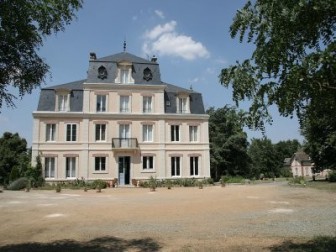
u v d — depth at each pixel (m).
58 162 39.19
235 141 56.31
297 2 5.73
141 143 41.12
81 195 26.55
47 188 34.69
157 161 41.31
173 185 38.88
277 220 13.30
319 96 6.17
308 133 41.16
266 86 6.43
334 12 5.78
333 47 5.22
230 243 9.64
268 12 6.24
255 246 9.24
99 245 9.95
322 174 84.44
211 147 56.38
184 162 42.06
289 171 90.06
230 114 7.12
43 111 39.34
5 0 7.79
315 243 9.34
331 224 12.18
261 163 87.00
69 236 11.28
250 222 12.98
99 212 16.38
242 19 6.61
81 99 40.97
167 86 45.31
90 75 41.16
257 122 6.82
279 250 8.73
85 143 39.88
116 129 40.78
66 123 39.84
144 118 41.50
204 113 43.66
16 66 8.80
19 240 10.91
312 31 6.18
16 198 23.81
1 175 50.66
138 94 41.72
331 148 40.56
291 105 6.41
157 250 9.18
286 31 6.22
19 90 9.28
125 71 42.03
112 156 40.41
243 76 6.66
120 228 12.42
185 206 17.98
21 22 8.15
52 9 8.75
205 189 31.45
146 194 26.95
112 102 41.03
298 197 21.47
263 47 6.48
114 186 38.94
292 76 5.72
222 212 15.74
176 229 11.94
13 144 55.41
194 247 9.30
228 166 57.94
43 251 9.43
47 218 14.92
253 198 21.11
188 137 42.50
